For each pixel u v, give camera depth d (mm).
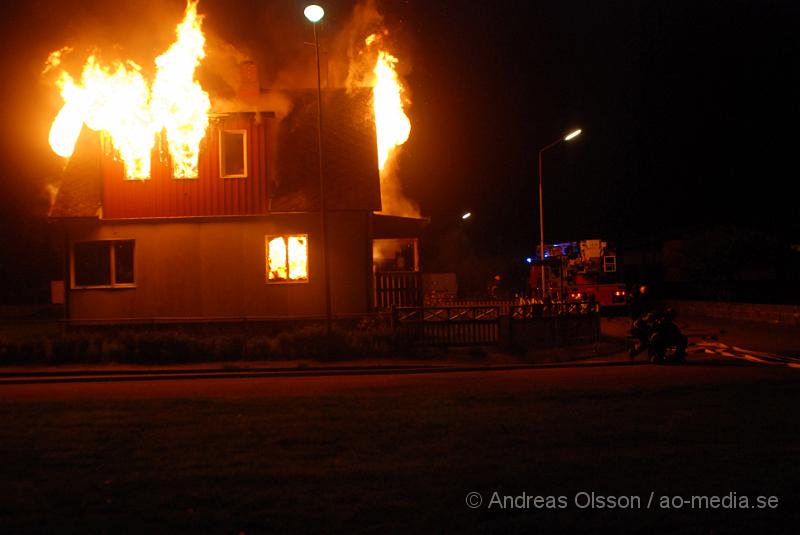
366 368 19484
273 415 11266
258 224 25000
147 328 24703
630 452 8625
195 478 7594
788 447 8789
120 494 7062
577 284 40844
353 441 9328
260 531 6078
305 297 25000
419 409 11750
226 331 24672
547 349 23062
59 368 19359
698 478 7500
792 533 6035
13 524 6207
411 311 22625
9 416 11352
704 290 44500
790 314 30484
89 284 25016
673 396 12961
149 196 24672
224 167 24906
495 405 12133
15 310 46062
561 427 10117
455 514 6480
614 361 20344
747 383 14742
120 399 13477
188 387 16031
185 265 24922
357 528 6137
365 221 25375
